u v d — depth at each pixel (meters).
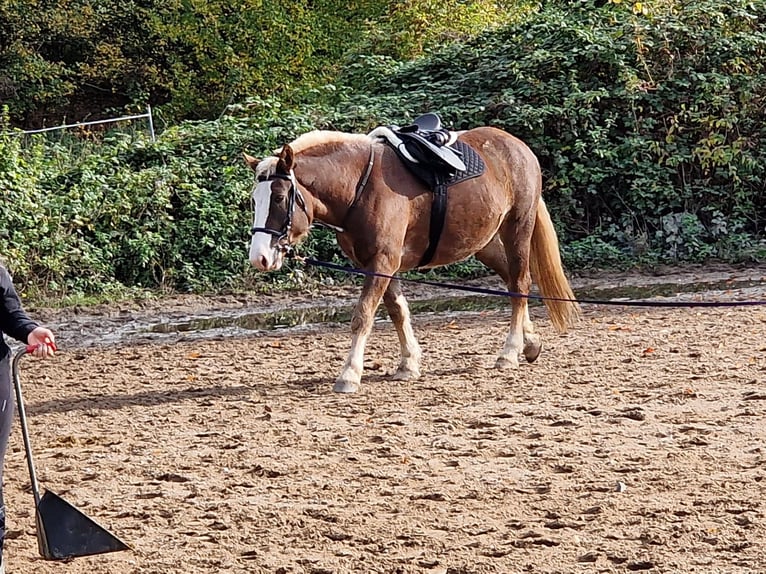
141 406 9.46
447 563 5.44
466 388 9.67
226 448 7.91
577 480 6.80
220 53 28.28
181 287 17.25
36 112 31.50
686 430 7.95
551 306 10.79
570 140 20.19
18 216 16.39
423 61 22.25
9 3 29.88
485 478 6.91
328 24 28.98
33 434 8.55
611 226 19.73
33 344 4.82
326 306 16.02
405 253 10.04
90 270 16.95
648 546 5.59
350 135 9.79
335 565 5.45
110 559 5.66
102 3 30.94
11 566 5.60
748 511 6.07
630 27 20.80
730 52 20.64
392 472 7.13
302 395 9.66
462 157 10.15
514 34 22.16
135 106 30.09
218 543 5.86
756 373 9.78
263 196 9.16
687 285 16.89
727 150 19.77
